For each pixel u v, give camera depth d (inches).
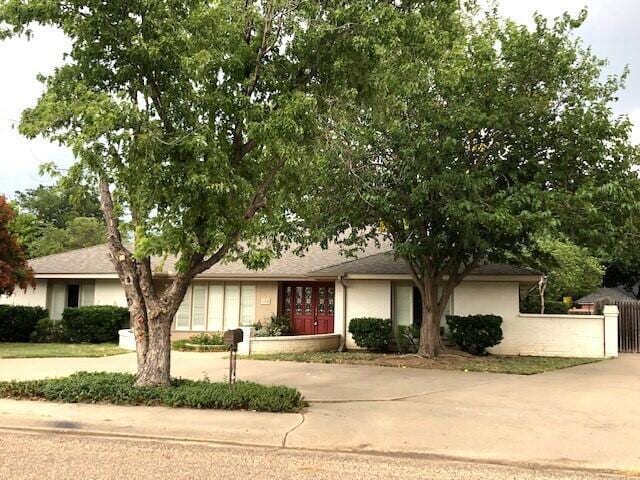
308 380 487.5
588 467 256.4
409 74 422.0
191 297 872.3
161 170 335.3
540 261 677.3
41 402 367.2
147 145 326.3
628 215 537.0
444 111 536.7
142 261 389.4
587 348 705.6
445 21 434.6
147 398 361.1
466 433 306.3
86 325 823.1
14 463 249.4
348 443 286.4
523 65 550.0
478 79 538.0
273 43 390.9
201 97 362.6
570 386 466.3
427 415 348.5
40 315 871.1
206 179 328.5
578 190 515.5
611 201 526.3
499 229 535.5
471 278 723.4
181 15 366.3
